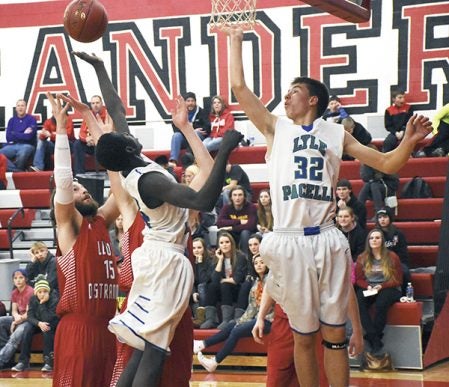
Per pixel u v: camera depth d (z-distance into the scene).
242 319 12.35
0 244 16.17
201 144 6.82
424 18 16.89
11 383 11.91
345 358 6.36
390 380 11.45
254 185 16.11
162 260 6.22
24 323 13.19
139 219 7.00
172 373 6.52
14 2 18.72
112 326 6.21
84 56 7.34
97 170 16.44
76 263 7.28
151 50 18.25
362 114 17.16
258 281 12.38
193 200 5.82
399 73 17.02
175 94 18.14
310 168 6.22
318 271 6.17
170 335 6.22
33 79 18.66
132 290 6.35
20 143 17.64
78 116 18.36
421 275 13.22
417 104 16.91
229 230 13.82
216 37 17.92
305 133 6.30
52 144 17.61
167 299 6.20
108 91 7.28
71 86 18.52
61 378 7.32
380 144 16.67
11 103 18.73
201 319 12.97
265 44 17.64
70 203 7.12
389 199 14.51
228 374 12.25
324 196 6.23
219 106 16.94
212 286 12.91
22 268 15.45
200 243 13.19
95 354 7.30
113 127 7.25
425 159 15.45
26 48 18.69
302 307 6.19
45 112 18.59
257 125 6.44
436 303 12.72
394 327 12.35
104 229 7.48
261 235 12.51
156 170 6.17
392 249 13.12
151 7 18.23
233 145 5.77
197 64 18.03
